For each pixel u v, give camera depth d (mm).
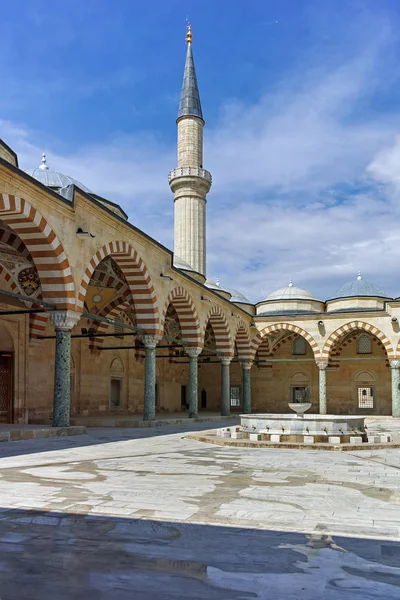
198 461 11594
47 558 4898
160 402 38688
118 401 32375
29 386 23797
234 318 34750
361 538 5547
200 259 43375
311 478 9367
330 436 15992
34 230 15703
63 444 14508
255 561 4828
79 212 17562
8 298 22250
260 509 6762
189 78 46406
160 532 5715
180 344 28531
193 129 45094
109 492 7812
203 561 4828
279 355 43375
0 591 4160
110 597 4059
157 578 4434
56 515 6406
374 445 14914
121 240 20297
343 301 38094
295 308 39188
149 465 10836
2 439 14758
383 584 4324
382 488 8422
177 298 27109
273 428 16984
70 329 17156
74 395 28094
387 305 35469
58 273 16656
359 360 38531
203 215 44312
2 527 5879
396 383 34969
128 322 33250
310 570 4621
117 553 5031
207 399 44656
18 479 8961
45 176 26578
